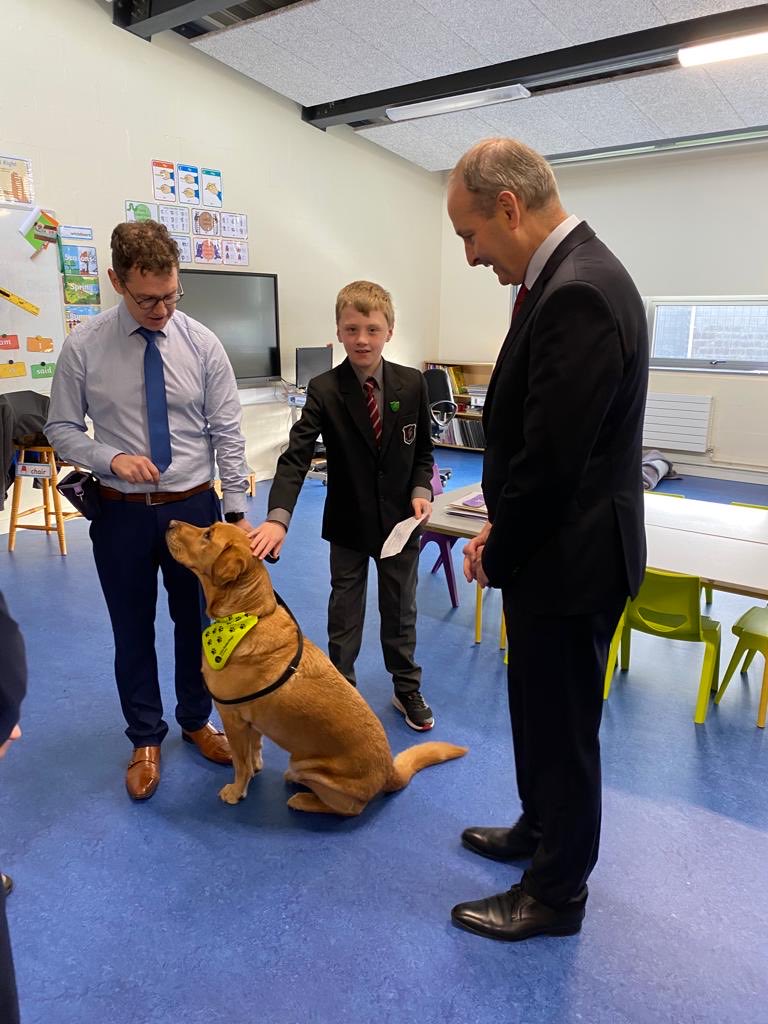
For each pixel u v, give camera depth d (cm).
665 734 229
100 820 187
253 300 562
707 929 154
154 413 179
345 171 639
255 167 556
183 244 513
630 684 264
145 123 473
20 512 449
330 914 157
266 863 172
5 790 198
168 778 205
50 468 378
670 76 456
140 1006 135
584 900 150
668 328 672
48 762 211
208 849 177
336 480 210
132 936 150
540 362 112
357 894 163
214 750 213
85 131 440
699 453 645
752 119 534
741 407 618
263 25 418
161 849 177
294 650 174
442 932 152
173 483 184
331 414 203
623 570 125
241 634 168
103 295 465
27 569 371
